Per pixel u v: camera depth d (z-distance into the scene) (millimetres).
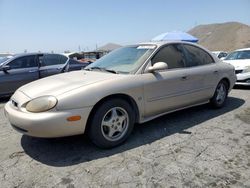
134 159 3070
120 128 3451
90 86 3154
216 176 2656
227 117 4602
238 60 8328
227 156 3084
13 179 2709
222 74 5012
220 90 5113
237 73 7688
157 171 2787
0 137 3926
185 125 4203
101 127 3234
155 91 3746
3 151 3402
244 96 6496
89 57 24406
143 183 2572
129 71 3691
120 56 4242
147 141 3586
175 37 14367
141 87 3561
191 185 2514
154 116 3912
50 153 3303
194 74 4340
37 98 3057
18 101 3244
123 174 2746
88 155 3205
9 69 7113
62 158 3154
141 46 4254
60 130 2949
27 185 2592
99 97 3129
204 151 3229
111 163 2988
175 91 4047
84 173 2789
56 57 8219
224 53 18500
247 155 3100
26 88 3535
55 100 2943
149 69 3719
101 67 4125
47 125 2879
